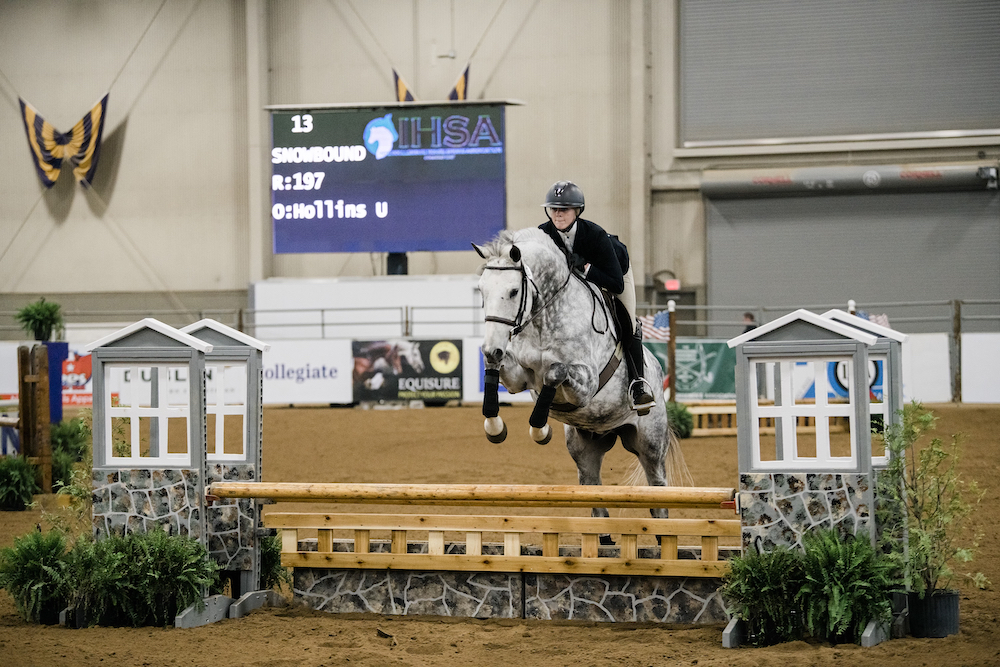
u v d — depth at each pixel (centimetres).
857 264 2392
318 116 1981
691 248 2477
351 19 2559
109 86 2641
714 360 1764
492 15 2516
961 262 2344
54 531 549
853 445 475
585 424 612
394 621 537
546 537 535
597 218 2480
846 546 465
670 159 2484
